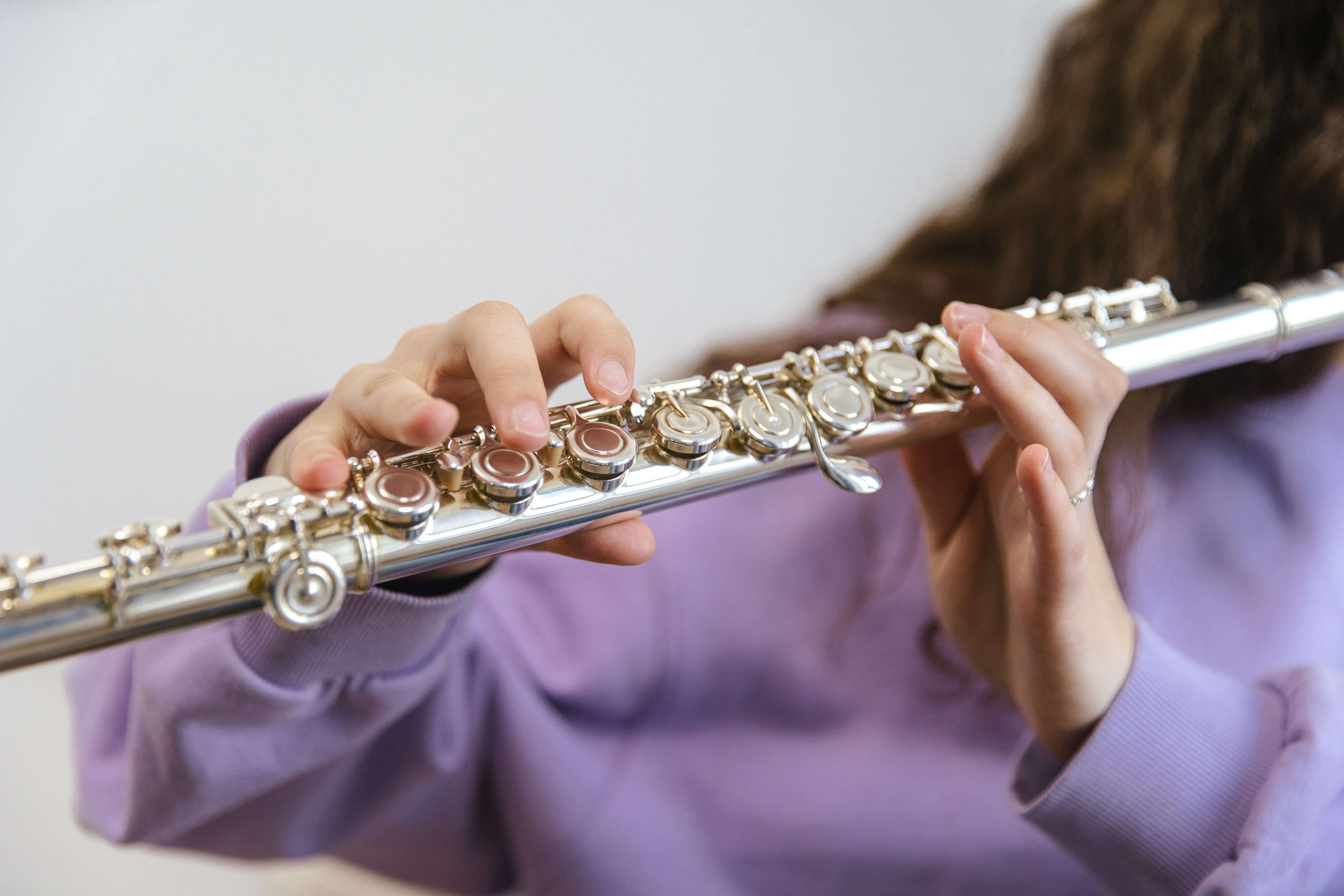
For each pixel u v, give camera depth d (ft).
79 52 8.57
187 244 7.75
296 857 3.18
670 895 3.49
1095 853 2.55
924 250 4.85
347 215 7.89
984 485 2.59
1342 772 2.46
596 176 8.18
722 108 8.43
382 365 2.13
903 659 3.83
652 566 3.95
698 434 1.94
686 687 3.83
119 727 2.99
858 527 3.99
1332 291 2.60
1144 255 3.99
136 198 7.95
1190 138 3.84
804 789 3.65
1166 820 2.43
